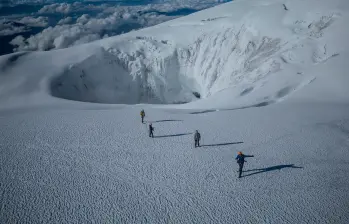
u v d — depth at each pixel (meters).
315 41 50.81
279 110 26.20
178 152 17.27
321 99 30.67
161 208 11.98
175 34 86.81
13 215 11.49
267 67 48.03
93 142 18.72
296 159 16.12
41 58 68.50
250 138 19.27
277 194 12.84
